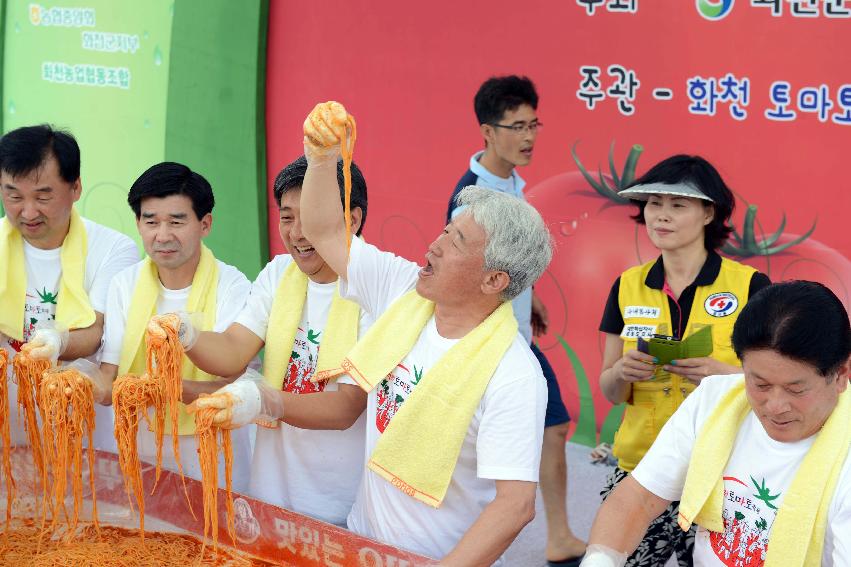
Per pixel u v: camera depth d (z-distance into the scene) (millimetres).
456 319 2412
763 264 4438
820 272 4320
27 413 2734
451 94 5000
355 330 2664
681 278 3193
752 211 4406
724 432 2096
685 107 4457
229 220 5828
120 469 2840
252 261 5789
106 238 3205
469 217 2330
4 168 2916
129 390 2523
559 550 3951
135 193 2863
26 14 6840
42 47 6789
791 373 1857
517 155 4285
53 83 6758
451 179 5074
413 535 2412
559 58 4684
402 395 2459
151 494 2791
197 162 5918
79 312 3072
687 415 2195
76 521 2668
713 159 4438
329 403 2602
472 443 2373
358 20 5230
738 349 1937
